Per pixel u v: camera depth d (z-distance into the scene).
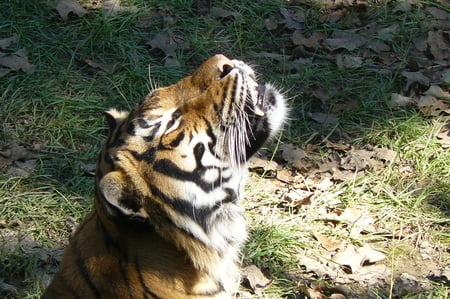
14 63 12.59
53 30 13.34
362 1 14.47
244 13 14.03
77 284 6.96
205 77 7.25
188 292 7.02
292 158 11.58
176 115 7.05
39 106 12.11
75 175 11.11
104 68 12.82
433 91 12.63
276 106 7.66
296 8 14.27
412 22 13.91
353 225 10.54
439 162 11.45
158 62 13.05
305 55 13.35
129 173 6.71
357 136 12.04
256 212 10.72
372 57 13.38
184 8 13.95
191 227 6.95
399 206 10.83
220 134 7.15
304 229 10.46
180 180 6.89
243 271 9.80
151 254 6.88
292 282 9.80
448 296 9.55
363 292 9.66
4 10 13.52
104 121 11.99
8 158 11.31
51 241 10.23
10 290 9.53
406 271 9.95
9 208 10.58
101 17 13.47
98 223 6.99
